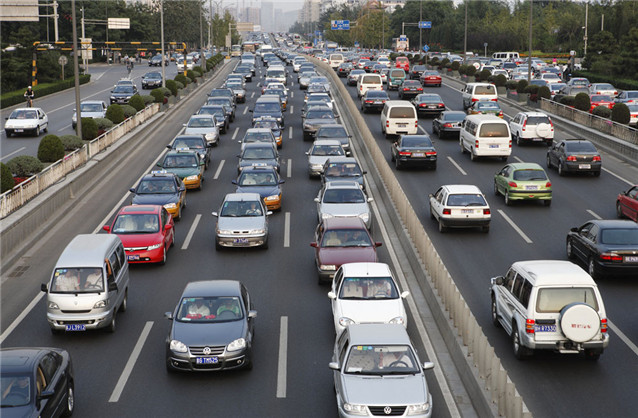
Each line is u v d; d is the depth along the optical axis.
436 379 14.66
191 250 24.22
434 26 182.62
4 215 24.38
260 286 20.62
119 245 19.17
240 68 82.94
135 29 139.62
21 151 41.00
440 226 25.67
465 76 77.00
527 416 11.00
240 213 24.44
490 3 192.25
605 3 132.12
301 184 33.75
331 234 21.27
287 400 13.83
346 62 92.56
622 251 19.86
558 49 136.25
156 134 48.03
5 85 74.31
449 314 16.97
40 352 12.43
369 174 35.81
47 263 23.00
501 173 30.47
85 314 16.84
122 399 13.85
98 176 34.84
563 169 34.12
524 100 58.97
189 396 13.99
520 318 15.20
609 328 17.28
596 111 46.06
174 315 15.55
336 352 14.16
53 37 123.12
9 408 11.07
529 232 25.70
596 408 13.32
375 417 11.96
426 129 48.47
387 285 17.16
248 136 38.22
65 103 66.62
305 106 52.81
